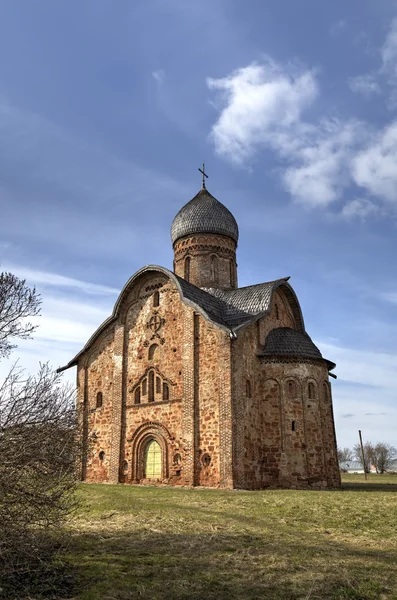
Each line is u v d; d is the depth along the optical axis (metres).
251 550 10.01
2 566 7.52
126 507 15.66
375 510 14.76
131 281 31.50
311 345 29.64
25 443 7.66
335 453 28.97
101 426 30.98
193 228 35.16
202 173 38.69
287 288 32.69
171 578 8.23
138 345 30.58
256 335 28.66
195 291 29.97
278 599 7.26
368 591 7.49
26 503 7.71
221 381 25.75
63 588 7.73
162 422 27.92
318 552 9.83
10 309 10.91
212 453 25.25
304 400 27.88
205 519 13.57
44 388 8.54
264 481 26.48
